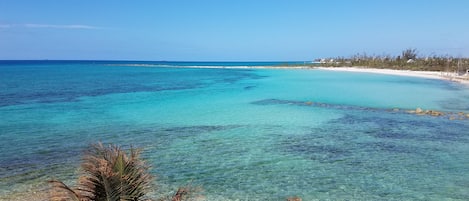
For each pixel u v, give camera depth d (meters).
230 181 11.05
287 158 13.48
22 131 18.06
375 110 25.55
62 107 26.83
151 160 13.14
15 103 28.77
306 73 79.75
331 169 12.23
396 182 10.98
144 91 40.00
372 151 14.50
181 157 13.57
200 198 9.75
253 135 17.41
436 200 9.65
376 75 67.81
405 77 60.97
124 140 16.28
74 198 4.86
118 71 96.44
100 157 5.14
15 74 74.75
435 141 16.19
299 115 23.42
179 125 19.97
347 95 35.25
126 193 4.76
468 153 14.19
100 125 19.83
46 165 12.34
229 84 50.69
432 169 12.20
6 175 11.28
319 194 10.09
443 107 27.16
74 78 63.09
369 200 9.66
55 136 16.97
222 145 15.43
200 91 40.19
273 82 53.84
